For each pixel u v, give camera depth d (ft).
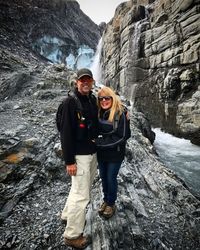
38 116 28.04
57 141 22.07
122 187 17.15
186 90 51.90
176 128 52.95
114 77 92.43
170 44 57.52
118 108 11.00
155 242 12.81
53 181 17.49
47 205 15.01
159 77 60.39
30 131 23.22
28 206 14.79
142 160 23.65
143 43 69.31
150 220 14.83
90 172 11.30
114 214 13.37
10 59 53.57
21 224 13.34
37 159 18.65
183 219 15.67
